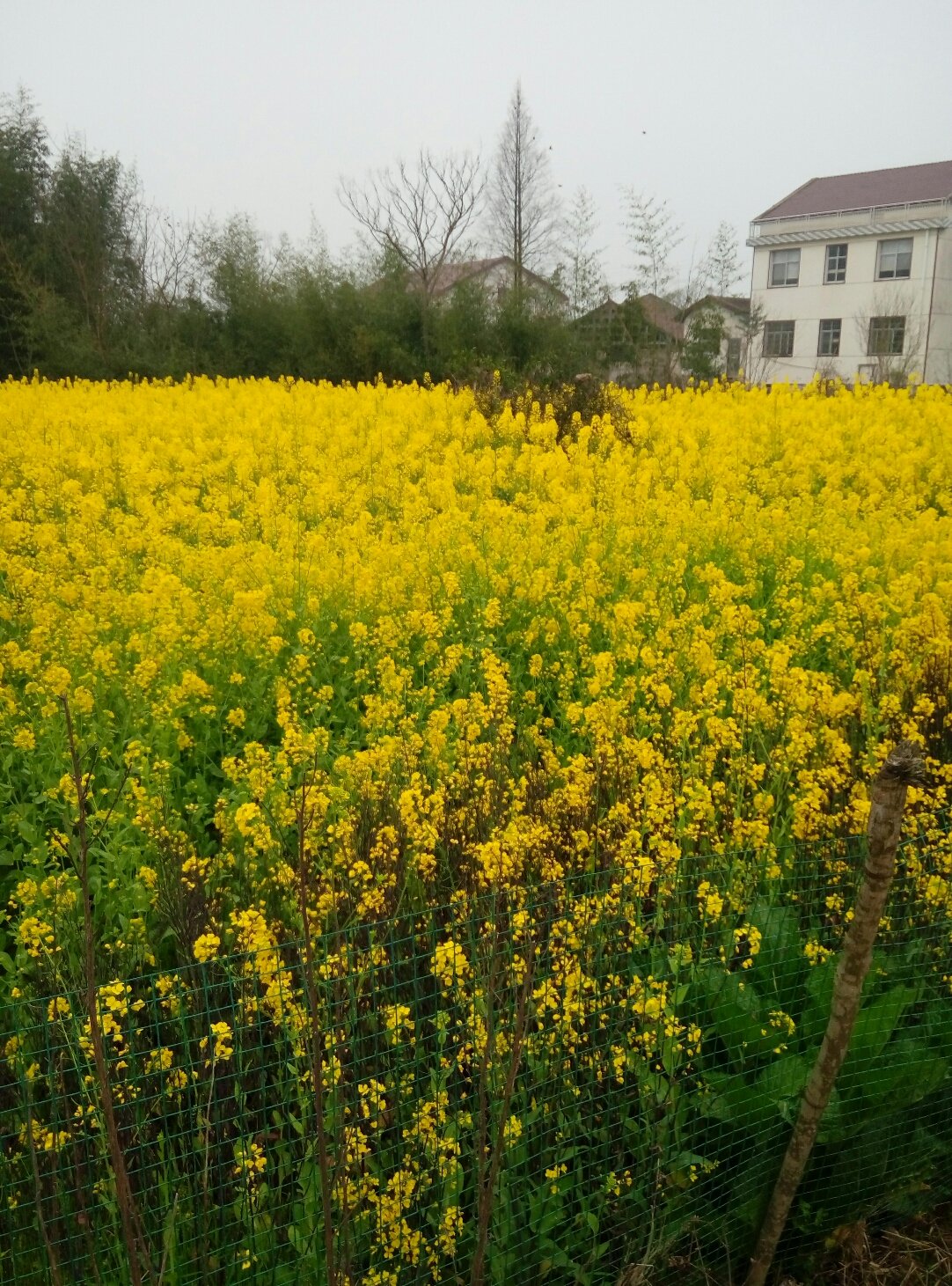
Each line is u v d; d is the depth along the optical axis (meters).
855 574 7.55
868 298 44.19
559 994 3.12
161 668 5.60
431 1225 2.93
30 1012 2.99
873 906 2.60
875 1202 3.30
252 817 3.66
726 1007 3.26
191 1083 2.88
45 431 12.99
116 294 31.47
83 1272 2.61
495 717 5.06
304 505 9.95
